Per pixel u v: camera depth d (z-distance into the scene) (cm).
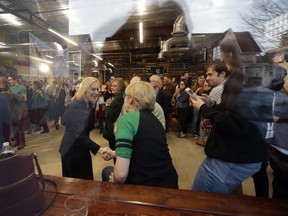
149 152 90
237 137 92
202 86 227
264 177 129
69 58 518
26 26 472
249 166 95
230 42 86
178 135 370
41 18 393
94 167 228
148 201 76
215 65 101
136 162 89
